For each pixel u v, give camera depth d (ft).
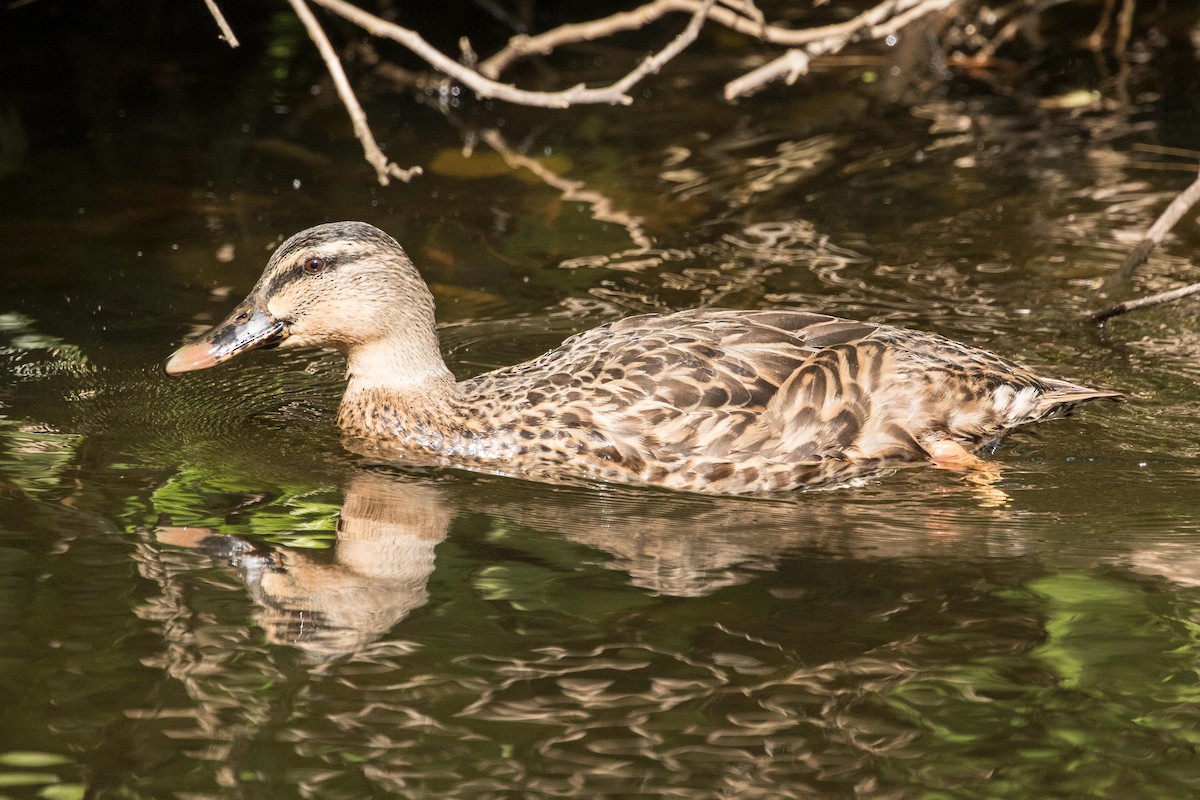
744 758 24.72
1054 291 46.60
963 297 46.21
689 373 37.04
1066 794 23.79
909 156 59.21
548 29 74.54
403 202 54.65
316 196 54.95
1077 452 37.09
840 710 26.03
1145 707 26.07
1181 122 62.08
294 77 68.44
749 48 73.36
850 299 46.09
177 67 69.00
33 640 27.73
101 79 67.26
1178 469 35.96
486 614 29.27
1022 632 28.55
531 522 34.06
